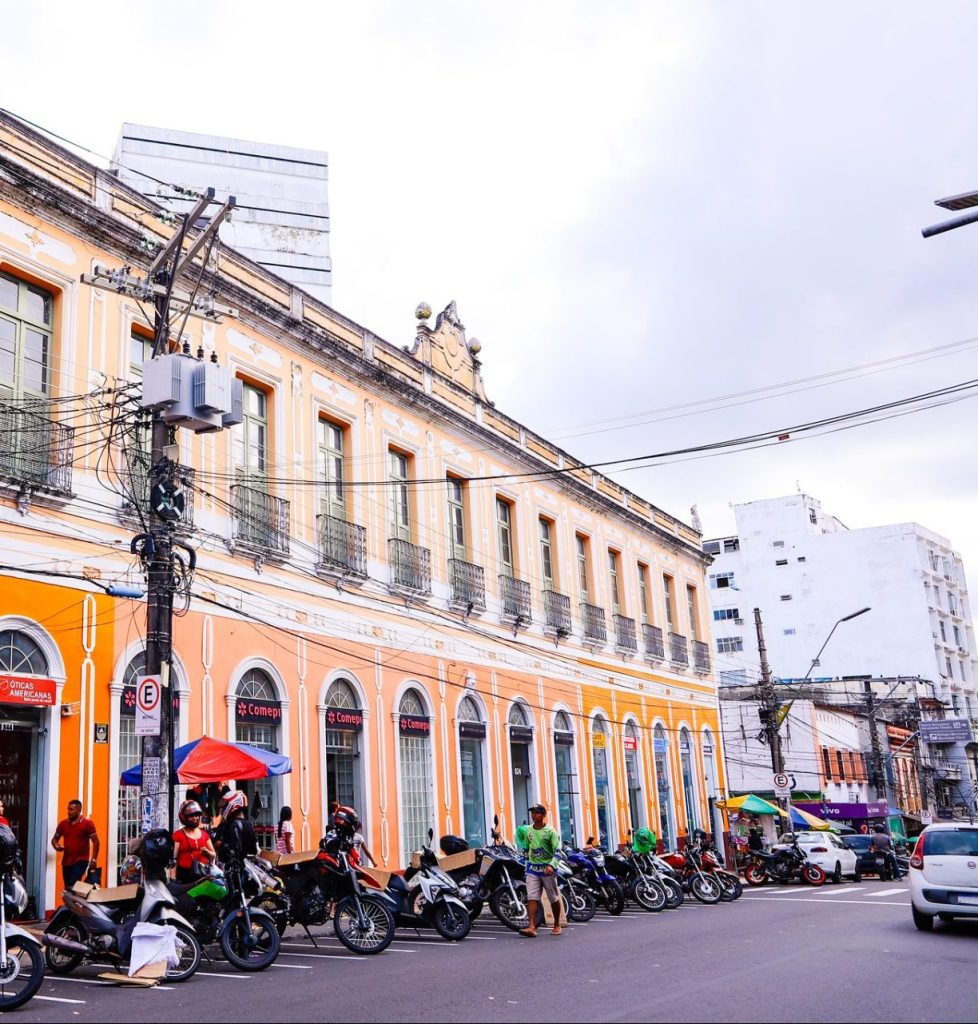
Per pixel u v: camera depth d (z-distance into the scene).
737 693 55.28
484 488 26.56
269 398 19.91
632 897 18.84
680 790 34.81
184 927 10.46
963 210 10.59
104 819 15.00
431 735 22.75
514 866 14.85
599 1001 8.59
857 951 11.76
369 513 21.94
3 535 14.31
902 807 58.47
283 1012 8.32
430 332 25.73
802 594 71.12
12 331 15.24
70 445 15.33
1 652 14.13
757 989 9.13
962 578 78.75
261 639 18.45
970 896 13.71
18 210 15.38
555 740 27.91
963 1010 8.15
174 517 13.27
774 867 27.83
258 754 14.81
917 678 59.16
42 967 9.02
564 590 29.73
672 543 38.06
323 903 12.65
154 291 13.84
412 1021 7.84
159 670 12.57
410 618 22.67
